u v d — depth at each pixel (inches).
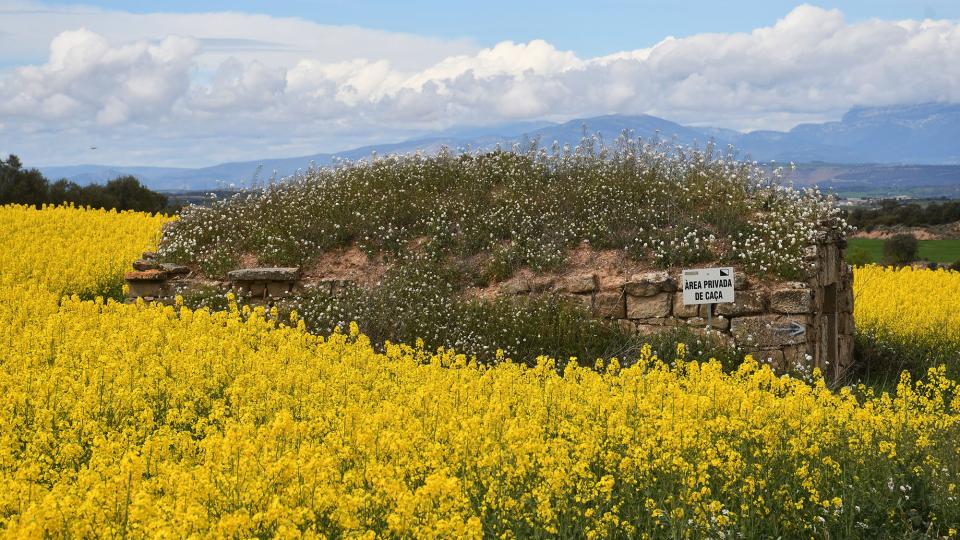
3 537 222.8
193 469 284.2
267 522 239.8
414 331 634.2
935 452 352.2
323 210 792.9
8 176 2062.0
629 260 661.3
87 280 853.8
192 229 804.0
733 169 754.2
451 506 256.4
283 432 306.5
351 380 448.8
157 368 448.8
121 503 250.4
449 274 689.0
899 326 788.6
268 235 765.9
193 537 219.6
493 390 430.3
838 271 706.8
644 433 344.8
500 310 636.7
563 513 279.7
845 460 347.6
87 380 434.0
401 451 301.0
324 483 265.1
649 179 764.6
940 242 2412.6
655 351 589.9
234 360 481.4
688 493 290.4
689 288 576.4
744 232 663.1
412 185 824.3
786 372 584.7
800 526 298.5
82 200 2137.1
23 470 267.7
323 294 689.6
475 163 868.0
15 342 519.2
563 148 845.2
